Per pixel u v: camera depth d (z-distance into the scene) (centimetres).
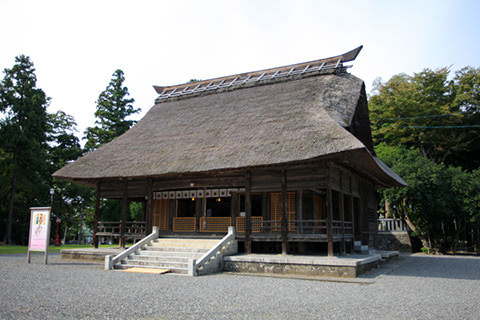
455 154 3694
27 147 3306
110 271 1281
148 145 1839
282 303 723
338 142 1251
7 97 3338
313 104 1644
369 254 1625
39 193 3538
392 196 2564
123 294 806
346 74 1950
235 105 1958
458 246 2781
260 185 1495
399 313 646
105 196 1886
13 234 3694
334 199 1898
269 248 1752
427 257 2234
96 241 1830
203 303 714
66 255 1755
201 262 1241
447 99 3525
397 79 4125
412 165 2611
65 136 4519
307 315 622
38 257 1861
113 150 1895
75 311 634
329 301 752
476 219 2352
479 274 1302
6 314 607
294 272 1236
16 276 1110
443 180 2538
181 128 1905
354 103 1648
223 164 1417
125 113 4128
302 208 1709
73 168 1788
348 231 1655
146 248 1548
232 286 948
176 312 633
